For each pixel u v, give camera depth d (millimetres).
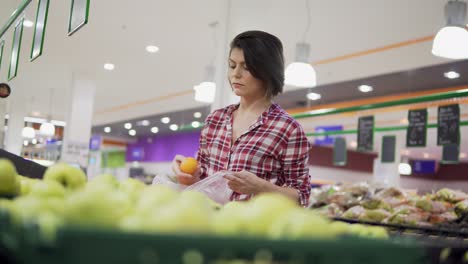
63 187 1054
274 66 1976
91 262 486
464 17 4375
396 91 9602
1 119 7250
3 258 641
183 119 15531
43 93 12875
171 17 6793
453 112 6059
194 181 1877
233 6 5637
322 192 5055
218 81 5562
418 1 5570
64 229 483
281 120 2027
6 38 6852
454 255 918
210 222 722
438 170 21875
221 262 518
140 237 500
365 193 4688
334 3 5781
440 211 3773
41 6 3652
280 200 806
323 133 9375
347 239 651
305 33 6312
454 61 7426
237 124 2090
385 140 9414
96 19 7090
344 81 9102
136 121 16672
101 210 689
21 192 1221
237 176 1721
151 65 9406
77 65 9773
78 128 10055
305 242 552
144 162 20844
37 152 14828
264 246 535
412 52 7227
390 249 601
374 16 6086
